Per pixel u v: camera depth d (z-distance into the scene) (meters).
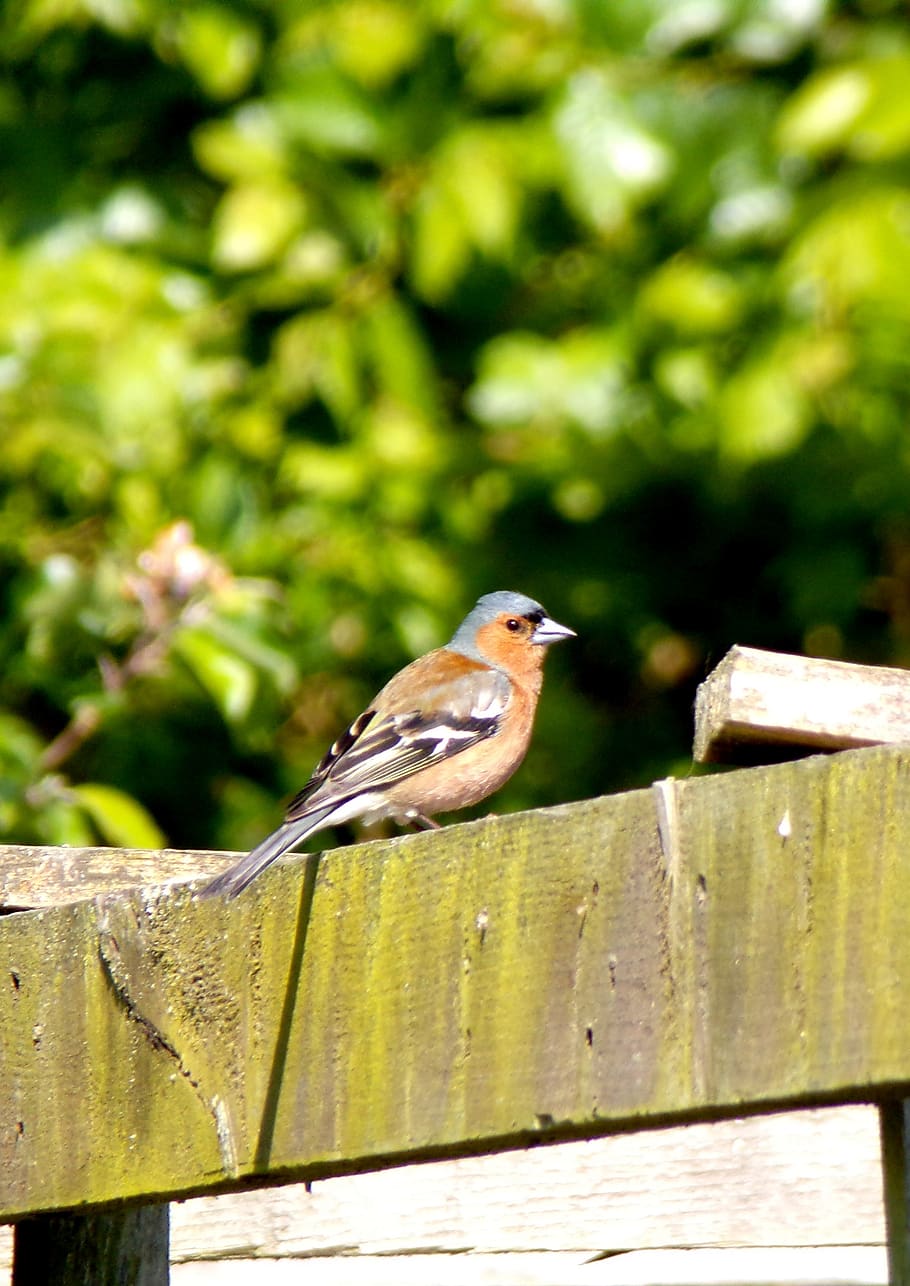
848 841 4.00
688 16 12.23
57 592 9.91
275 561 12.02
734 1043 4.06
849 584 13.17
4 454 11.63
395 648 12.74
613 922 4.29
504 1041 4.41
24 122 13.31
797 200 12.34
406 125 12.43
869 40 12.52
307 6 12.62
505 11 12.22
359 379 12.54
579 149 12.02
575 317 13.30
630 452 12.77
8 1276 6.66
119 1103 5.16
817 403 12.16
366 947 4.72
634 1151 5.96
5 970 5.53
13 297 11.88
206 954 5.05
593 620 13.68
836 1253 5.67
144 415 11.74
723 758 5.12
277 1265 6.25
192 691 11.62
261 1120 4.83
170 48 12.90
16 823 8.95
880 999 3.89
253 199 12.27
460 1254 6.06
